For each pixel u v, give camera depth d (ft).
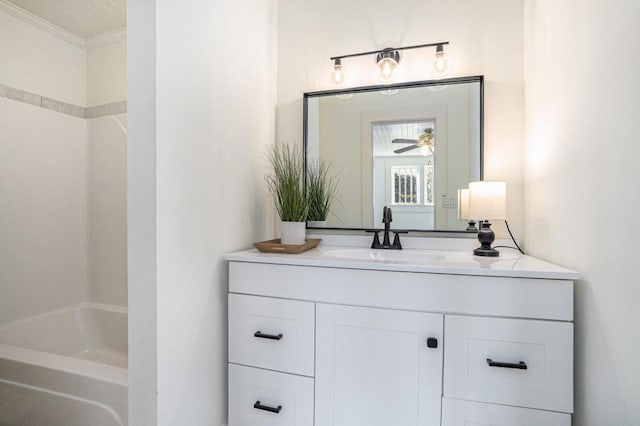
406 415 3.58
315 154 5.91
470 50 5.22
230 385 4.26
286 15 6.15
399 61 5.55
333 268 3.83
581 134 3.22
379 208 5.59
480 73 5.17
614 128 2.68
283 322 4.03
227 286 4.51
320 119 5.91
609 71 2.74
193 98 3.84
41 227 6.61
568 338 3.14
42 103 6.65
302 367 3.94
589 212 3.08
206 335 4.07
